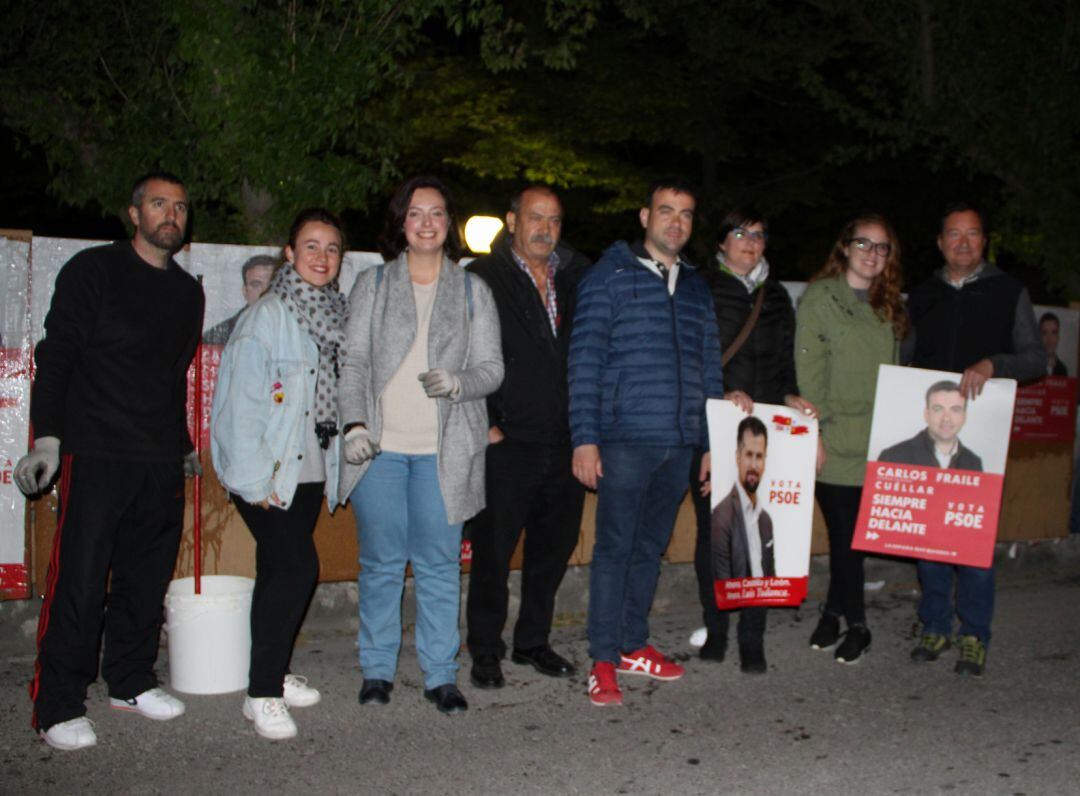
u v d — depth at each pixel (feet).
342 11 21.77
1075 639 20.26
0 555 17.38
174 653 16.37
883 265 18.10
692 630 20.68
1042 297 37.52
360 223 52.26
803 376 18.01
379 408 15.10
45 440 13.52
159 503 14.94
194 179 22.04
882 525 18.19
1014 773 13.98
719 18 45.44
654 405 16.25
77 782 13.28
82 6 22.04
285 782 13.42
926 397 18.01
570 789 13.35
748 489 17.24
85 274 14.19
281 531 14.66
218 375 14.57
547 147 49.90
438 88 47.57
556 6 46.06
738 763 14.20
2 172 53.93
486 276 16.53
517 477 16.69
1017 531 25.63
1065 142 29.96
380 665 16.05
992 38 30.04
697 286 16.90
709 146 57.16
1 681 16.61
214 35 20.16
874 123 32.27
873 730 15.43
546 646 17.93
